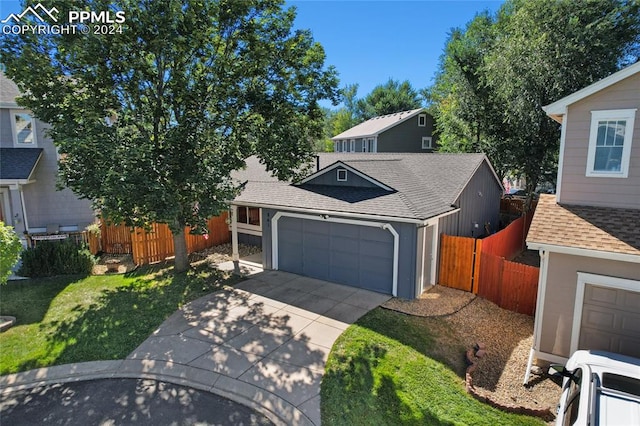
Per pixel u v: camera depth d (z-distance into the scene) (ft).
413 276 33.94
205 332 28.27
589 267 22.70
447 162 51.52
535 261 50.60
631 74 23.59
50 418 19.31
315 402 20.44
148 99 35.76
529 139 68.69
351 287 37.76
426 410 19.77
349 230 37.52
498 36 77.61
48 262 40.57
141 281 39.27
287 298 34.78
